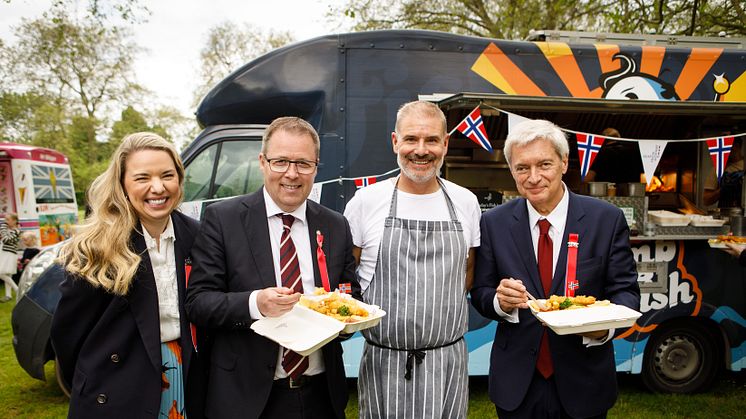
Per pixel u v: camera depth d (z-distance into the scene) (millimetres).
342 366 1816
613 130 4062
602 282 1807
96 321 1561
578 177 4305
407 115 1848
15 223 7449
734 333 3412
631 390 3689
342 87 3363
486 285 1969
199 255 1670
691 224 3287
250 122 3545
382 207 1968
